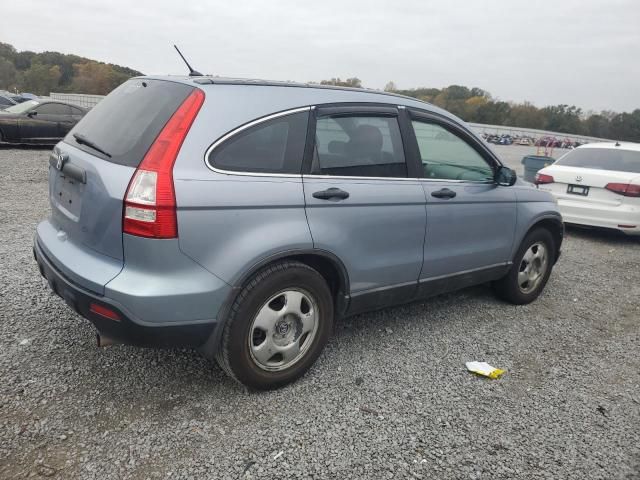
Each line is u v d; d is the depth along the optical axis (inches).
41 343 138.0
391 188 140.4
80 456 98.6
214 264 108.0
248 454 103.0
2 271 185.3
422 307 190.1
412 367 143.5
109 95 136.3
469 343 162.2
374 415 119.3
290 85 126.6
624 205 313.1
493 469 104.7
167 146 103.7
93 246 110.1
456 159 163.3
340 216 128.0
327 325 132.3
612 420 125.6
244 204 110.4
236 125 112.8
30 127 565.9
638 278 256.5
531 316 191.2
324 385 130.5
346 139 133.3
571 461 109.2
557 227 204.7
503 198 176.4
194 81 115.3
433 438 112.9
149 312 102.5
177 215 101.9
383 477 99.9
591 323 189.9
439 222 154.1
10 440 101.0
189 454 101.7
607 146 355.9
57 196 129.5
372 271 139.0
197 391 123.0
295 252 119.2
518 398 132.3
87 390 119.4
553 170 341.1
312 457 103.7
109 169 105.7
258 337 120.6
